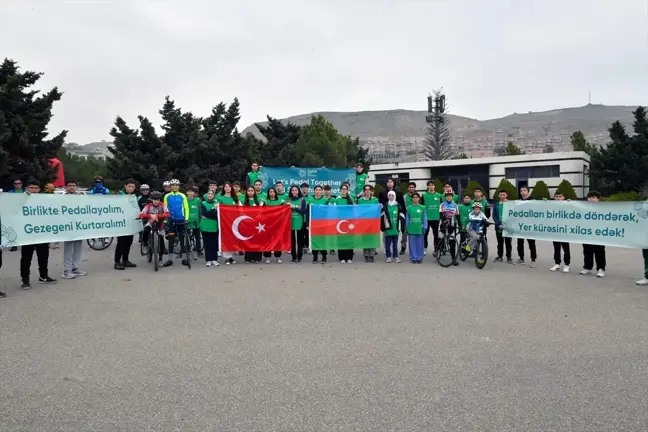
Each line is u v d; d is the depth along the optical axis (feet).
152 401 13.37
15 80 60.54
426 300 25.07
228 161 87.40
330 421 12.18
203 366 15.89
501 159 138.62
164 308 23.54
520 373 15.20
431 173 153.69
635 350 17.31
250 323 20.86
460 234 38.32
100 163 200.75
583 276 32.04
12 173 59.67
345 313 22.45
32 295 26.66
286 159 101.76
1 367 15.94
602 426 11.93
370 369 15.56
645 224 29.45
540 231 35.42
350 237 38.81
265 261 39.45
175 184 36.99
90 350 17.53
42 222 29.99
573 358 16.51
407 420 12.22
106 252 45.60
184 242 38.24
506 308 23.32
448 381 14.60
